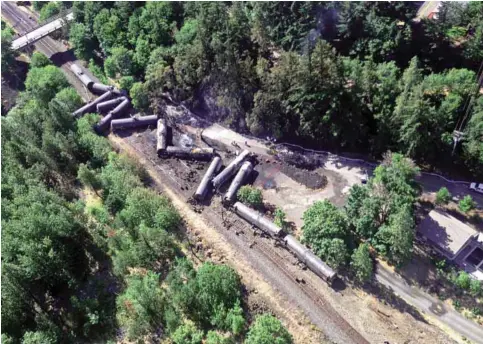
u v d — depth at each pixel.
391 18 111.38
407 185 84.38
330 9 114.44
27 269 76.75
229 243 89.94
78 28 151.12
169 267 85.12
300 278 81.81
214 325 74.50
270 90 107.56
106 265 88.00
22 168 101.69
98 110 130.12
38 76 139.12
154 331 75.31
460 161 95.00
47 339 69.62
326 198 96.88
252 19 129.12
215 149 113.75
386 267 82.44
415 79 93.69
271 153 110.38
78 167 109.94
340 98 100.50
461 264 81.06
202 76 122.69
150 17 140.38
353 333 73.12
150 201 91.44
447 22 108.50
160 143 114.12
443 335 72.00
